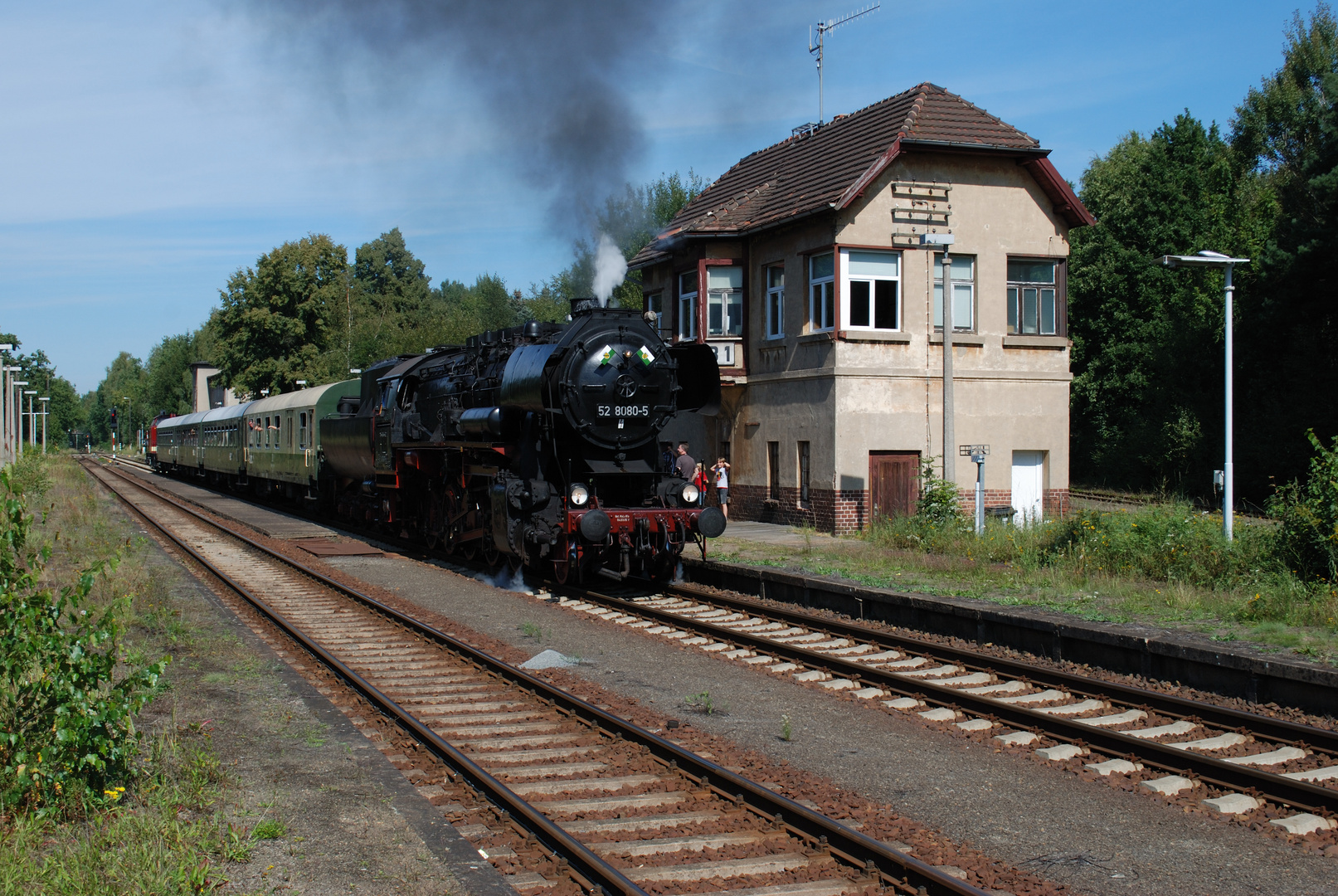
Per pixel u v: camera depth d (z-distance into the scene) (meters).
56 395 122.50
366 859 4.76
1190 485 30.42
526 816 5.39
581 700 7.87
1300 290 27.86
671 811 5.80
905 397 19.14
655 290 24.97
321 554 17.95
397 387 18.97
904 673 9.32
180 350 111.56
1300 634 9.01
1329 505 11.08
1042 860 5.29
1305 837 5.59
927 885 4.74
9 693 5.45
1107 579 12.07
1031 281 20.27
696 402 14.72
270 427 29.64
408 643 10.55
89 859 4.54
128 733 5.66
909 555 14.46
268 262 57.44
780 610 11.83
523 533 13.30
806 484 19.81
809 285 19.75
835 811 5.76
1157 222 36.44
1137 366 35.78
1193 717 7.61
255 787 5.76
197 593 13.05
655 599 13.47
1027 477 20.25
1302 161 34.66
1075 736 7.18
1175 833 5.66
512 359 14.34
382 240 95.25
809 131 23.84
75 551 16.45
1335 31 38.28
